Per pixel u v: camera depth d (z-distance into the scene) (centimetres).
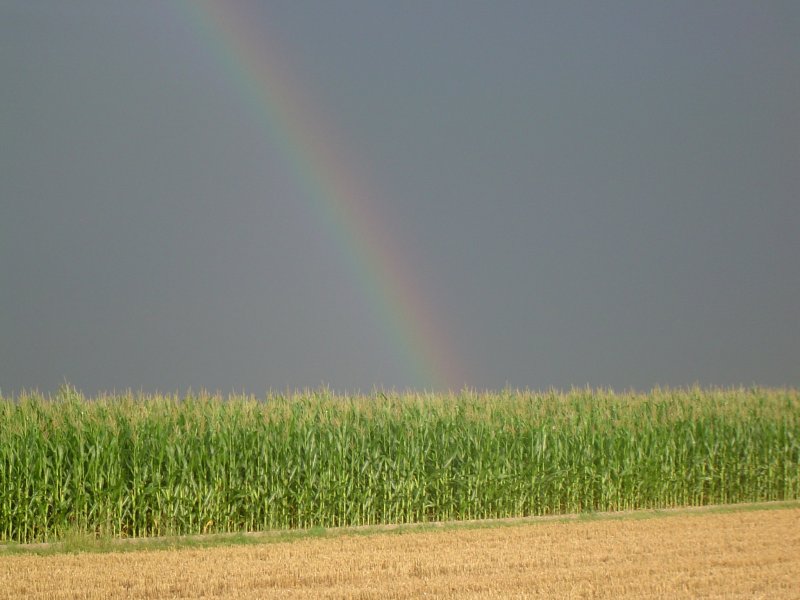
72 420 3994
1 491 3756
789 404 5503
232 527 4109
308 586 2545
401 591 2391
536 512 4725
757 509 4794
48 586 2500
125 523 3950
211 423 4134
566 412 5072
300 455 4250
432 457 4531
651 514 4553
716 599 2342
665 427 5109
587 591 2398
